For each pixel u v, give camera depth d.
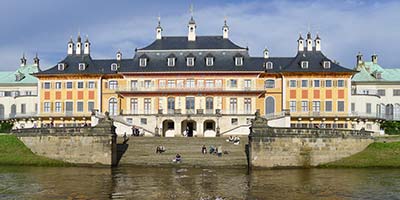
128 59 117.44
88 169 64.38
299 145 67.69
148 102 107.69
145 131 100.81
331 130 69.62
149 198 43.00
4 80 129.38
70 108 110.94
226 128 104.38
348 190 47.44
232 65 108.56
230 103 107.06
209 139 81.19
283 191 46.81
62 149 70.06
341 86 105.62
